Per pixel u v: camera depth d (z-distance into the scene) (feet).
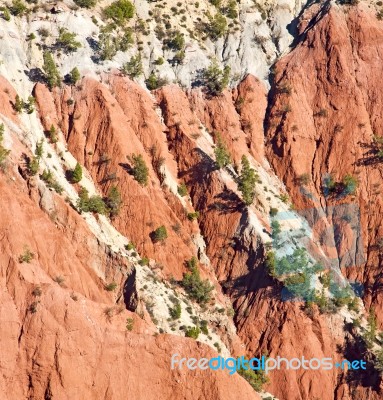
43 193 310.24
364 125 348.79
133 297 297.12
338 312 309.83
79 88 344.90
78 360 276.62
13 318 279.08
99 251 307.78
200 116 354.33
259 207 330.95
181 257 317.01
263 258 316.19
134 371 280.31
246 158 335.88
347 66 361.51
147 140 341.00
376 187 336.49
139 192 323.16
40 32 358.43
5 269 287.07
